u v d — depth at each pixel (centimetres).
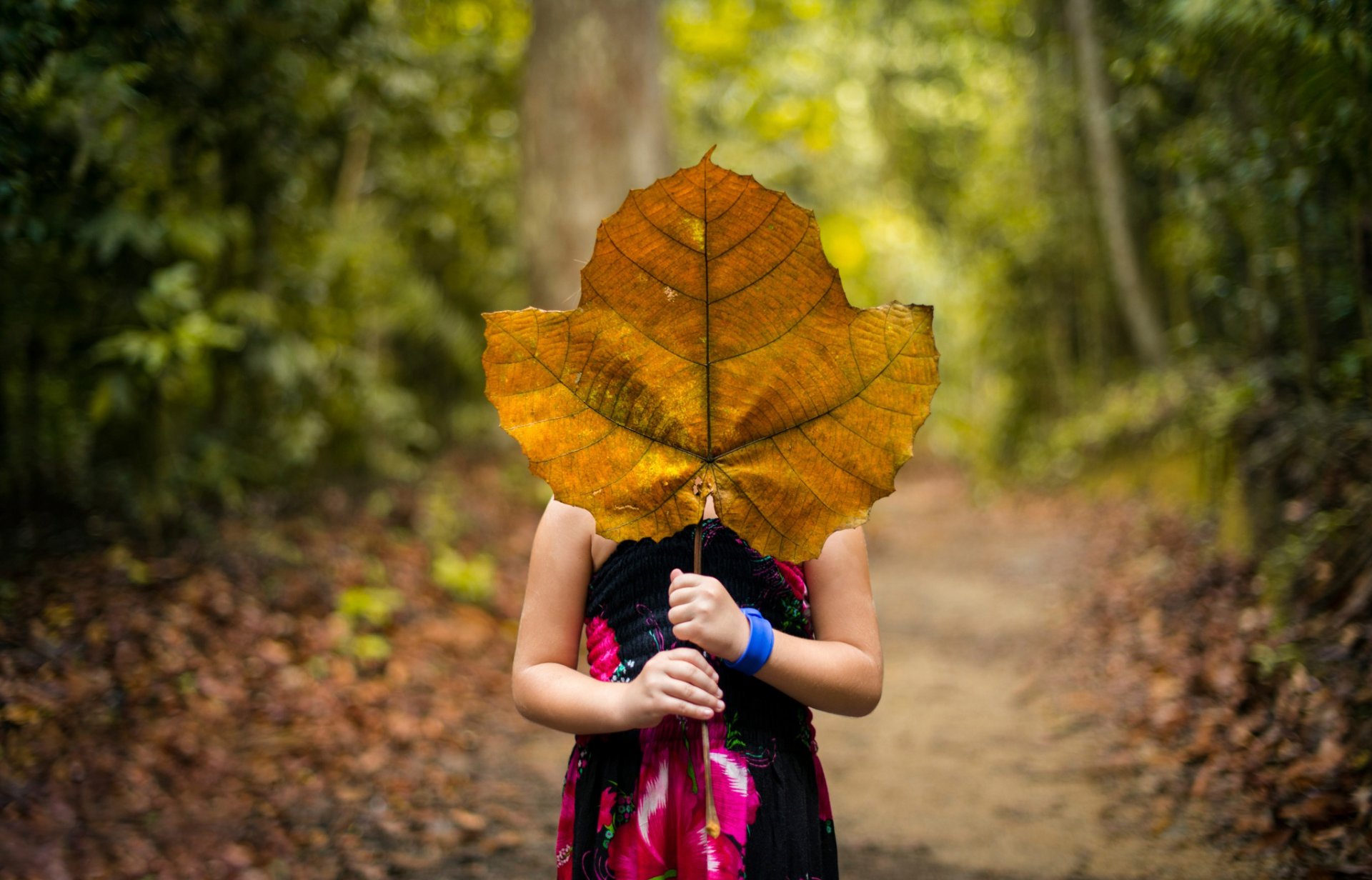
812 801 148
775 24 1053
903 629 650
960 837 331
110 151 388
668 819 142
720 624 134
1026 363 1378
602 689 139
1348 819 284
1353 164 370
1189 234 693
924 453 2011
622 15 783
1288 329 579
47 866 266
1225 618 463
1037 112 1159
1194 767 353
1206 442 717
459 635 508
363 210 750
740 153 1357
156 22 363
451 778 363
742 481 137
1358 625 361
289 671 407
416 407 852
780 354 136
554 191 780
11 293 406
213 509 533
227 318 508
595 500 136
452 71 745
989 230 1380
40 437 464
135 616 390
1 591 368
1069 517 964
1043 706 462
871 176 1714
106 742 326
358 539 580
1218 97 523
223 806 317
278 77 471
